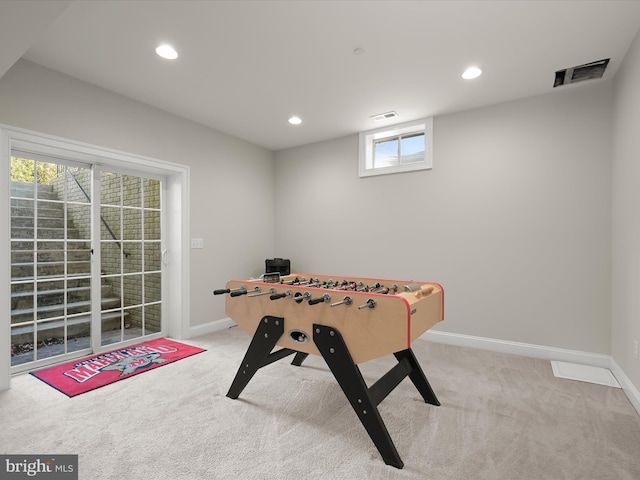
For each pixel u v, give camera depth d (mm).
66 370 2609
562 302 2861
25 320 2594
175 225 3555
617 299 2496
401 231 3662
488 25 2008
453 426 1863
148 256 3451
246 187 4289
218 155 3900
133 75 2613
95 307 2990
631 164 2176
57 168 2771
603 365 2691
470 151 3268
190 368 2691
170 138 3365
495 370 2654
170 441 1709
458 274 3328
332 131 3922
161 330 3576
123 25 1992
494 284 3150
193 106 3217
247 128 3824
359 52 2295
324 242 4254
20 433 1768
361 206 3947
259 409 2047
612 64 2439
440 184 3424
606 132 2686
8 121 2281
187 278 3543
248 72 2572
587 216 2758
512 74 2596
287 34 2102
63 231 2811
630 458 1580
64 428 1816
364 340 1715
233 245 4094
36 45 2201
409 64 2457
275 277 2412
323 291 1853
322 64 2461
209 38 2137
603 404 2102
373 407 1645
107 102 2844
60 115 2547
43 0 1229
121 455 1593
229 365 2764
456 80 2697
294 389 2328
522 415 1976
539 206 2951
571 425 1866
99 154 2783
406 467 1525
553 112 2893
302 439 1739
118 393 2240
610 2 1798
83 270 2934
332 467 1522
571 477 1454
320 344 1829
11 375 2488
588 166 2754
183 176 3502
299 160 4492
